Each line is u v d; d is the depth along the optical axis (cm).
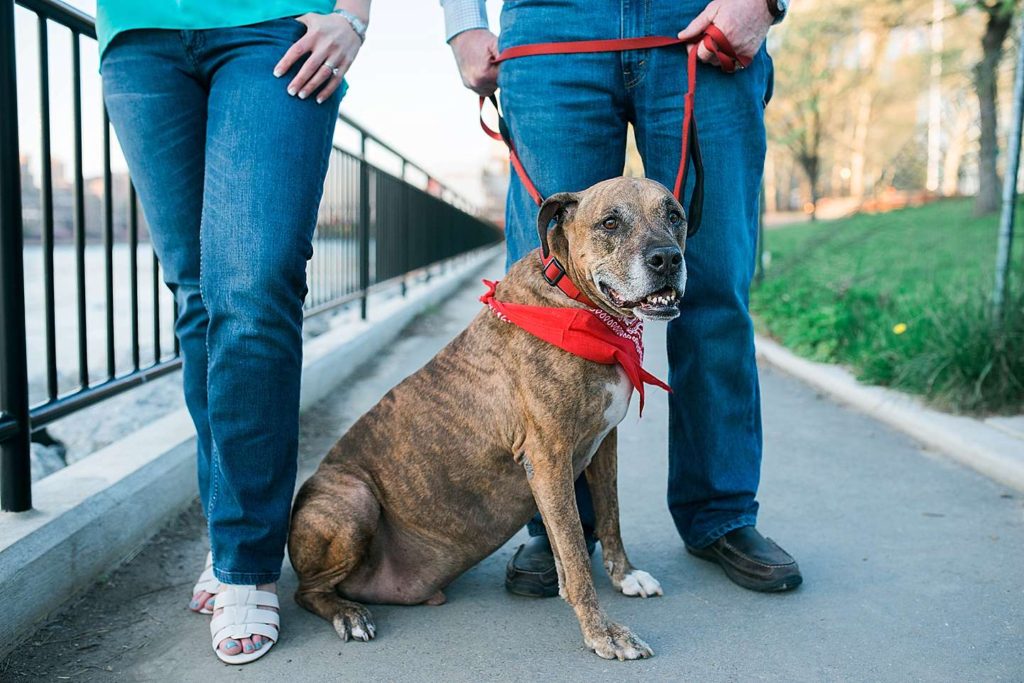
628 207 225
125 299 745
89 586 262
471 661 223
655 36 250
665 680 212
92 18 308
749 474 272
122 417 425
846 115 3161
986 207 1367
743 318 263
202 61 240
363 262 724
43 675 216
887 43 1706
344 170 671
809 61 1708
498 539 258
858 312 638
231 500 232
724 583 269
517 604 260
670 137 256
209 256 227
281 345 230
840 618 243
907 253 982
